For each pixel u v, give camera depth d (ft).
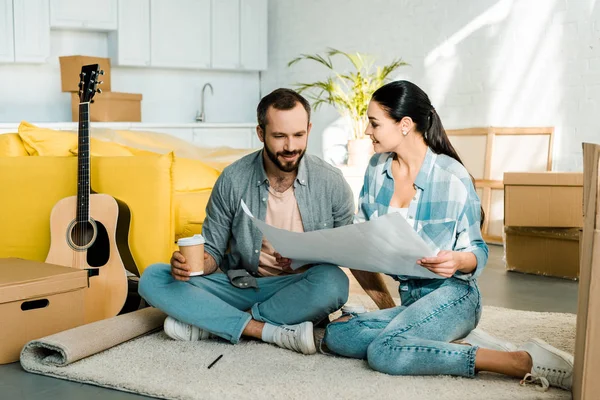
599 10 14.64
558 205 12.36
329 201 7.73
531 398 5.94
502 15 16.48
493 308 9.78
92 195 9.20
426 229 6.81
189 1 21.40
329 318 8.93
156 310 8.27
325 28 21.39
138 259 9.37
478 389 6.13
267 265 7.95
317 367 6.79
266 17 23.00
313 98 21.80
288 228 7.73
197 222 10.57
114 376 6.57
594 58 14.76
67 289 7.72
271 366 6.82
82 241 9.16
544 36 15.67
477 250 6.59
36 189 9.74
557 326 8.67
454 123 17.74
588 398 5.40
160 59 21.01
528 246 12.82
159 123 20.08
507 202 12.88
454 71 17.66
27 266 8.09
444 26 17.83
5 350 7.24
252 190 7.68
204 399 6.01
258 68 23.04
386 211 7.03
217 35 22.04
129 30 20.33
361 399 5.95
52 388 6.53
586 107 14.97
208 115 23.47
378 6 19.58
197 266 7.17
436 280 6.83
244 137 22.47
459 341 7.13
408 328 6.57
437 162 6.86
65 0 19.12
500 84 16.63
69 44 20.39
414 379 6.40
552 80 15.57
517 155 16.14
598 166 5.34
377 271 6.77
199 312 7.48
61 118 20.49
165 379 6.47
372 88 17.72
